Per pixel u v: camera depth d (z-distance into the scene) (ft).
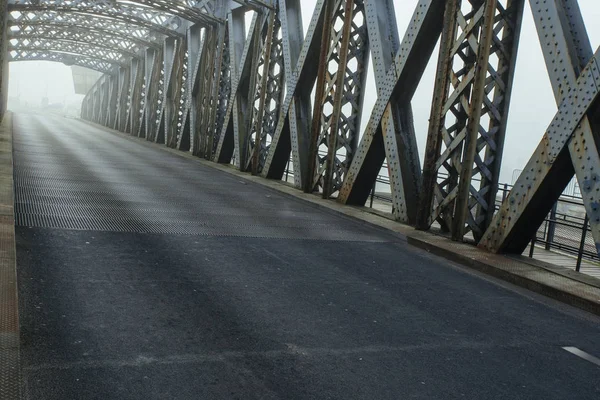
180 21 97.91
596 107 22.15
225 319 15.16
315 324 15.49
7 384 10.12
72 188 35.73
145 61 126.72
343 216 37.14
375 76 38.86
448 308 18.51
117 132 158.61
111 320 14.12
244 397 10.81
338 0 44.75
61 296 15.49
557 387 12.84
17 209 26.84
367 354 13.66
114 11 91.71
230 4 70.03
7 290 14.56
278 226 30.73
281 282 19.51
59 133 109.81
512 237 26.91
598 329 18.01
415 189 35.70
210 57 77.56
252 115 61.82
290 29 53.83
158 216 29.48
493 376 13.09
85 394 10.24
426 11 33.04
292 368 12.39
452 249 27.27
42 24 108.68
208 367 12.00
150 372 11.45
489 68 28.17
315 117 46.55
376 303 18.16
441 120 31.19
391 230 31.83
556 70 23.95
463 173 29.12
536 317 18.61
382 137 38.73
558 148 23.70
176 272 19.34
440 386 12.24
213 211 33.42
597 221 21.67
